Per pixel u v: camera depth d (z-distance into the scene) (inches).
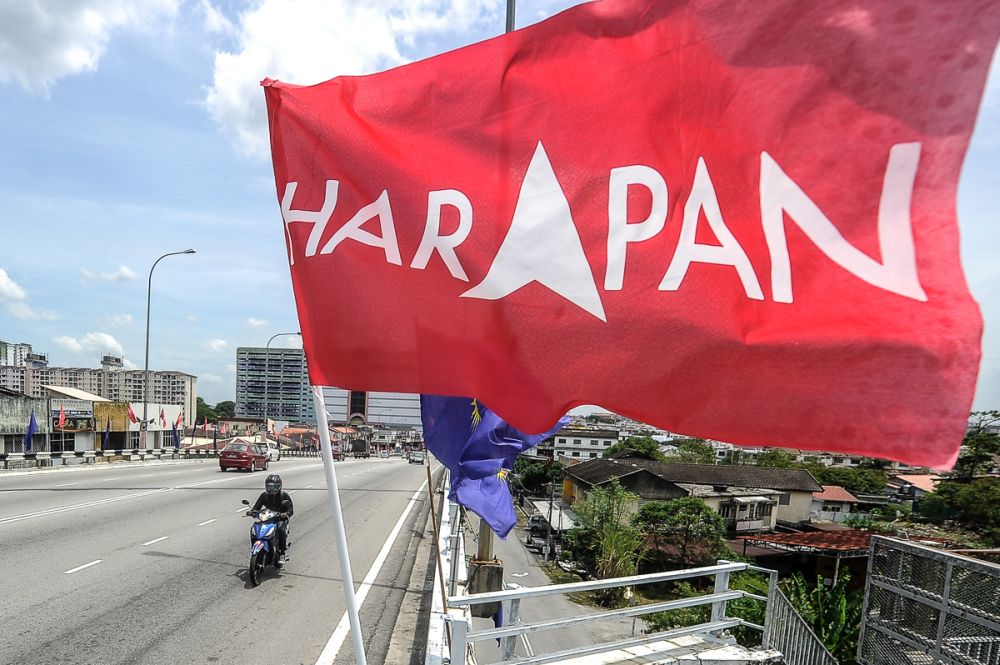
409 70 94.4
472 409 156.2
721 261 76.8
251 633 218.1
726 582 201.3
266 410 1923.0
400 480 981.2
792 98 71.8
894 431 66.9
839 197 69.7
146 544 346.9
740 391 75.8
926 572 188.4
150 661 188.5
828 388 70.5
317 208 97.2
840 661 309.7
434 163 91.7
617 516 1058.7
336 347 96.0
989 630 166.6
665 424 79.6
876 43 66.9
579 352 84.6
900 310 66.6
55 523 392.2
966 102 63.0
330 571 318.7
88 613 226.7
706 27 76.9
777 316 73.7
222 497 573.0
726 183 76.2
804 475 1624.0
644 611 176.4
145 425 1104.8
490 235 89.0
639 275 81.6
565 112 85.7
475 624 323.9
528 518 1499.8
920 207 65.5
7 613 221.0
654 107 80.9
